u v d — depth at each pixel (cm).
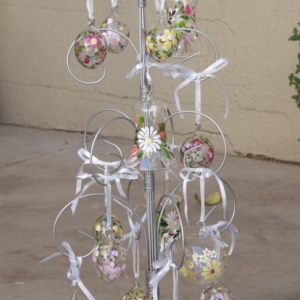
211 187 515
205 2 587
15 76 706
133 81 642
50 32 679
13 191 518
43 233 434
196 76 237
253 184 522
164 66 241
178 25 253
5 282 369
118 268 251
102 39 250
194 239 242
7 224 452
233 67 586
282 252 400
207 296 247
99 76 659
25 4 686
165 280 365
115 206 473
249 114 586
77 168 572
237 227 438
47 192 514
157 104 245
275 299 345
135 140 247
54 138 663
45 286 363
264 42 570
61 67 679
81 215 464
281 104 571
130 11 624
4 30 703
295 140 570
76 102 676
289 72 563
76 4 658
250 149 590
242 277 369
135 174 243
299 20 553
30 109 704
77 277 250
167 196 248
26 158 603
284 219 451
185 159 247
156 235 253
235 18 578
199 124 245
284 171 554
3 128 702
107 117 661
